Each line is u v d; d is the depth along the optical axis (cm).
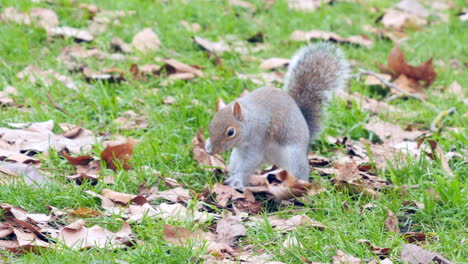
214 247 729
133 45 1375
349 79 1330
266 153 972
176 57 1363
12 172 858
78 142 987
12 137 962
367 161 1020
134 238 743
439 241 763
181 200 861
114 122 1074
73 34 1368
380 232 780
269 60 1377
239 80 1255
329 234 759
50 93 1143
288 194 884
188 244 728
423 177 947
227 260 702
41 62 1260
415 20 1739
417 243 765
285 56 1445
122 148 908
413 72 1349
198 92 1195
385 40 1608
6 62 1241
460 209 830
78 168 909
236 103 916
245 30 1542
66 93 1159
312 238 745
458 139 1060
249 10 1656
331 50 1094
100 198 821
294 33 1530
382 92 1333
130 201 831
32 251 698
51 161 916
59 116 1082
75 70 1255
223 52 1406
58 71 1234
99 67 1275
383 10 1786
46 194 813
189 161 978
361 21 1681
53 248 699
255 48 1464
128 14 1484
